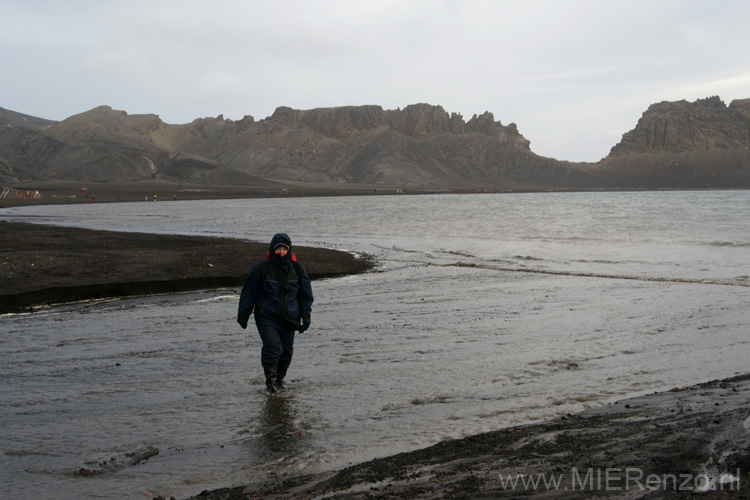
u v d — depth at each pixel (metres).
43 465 4.50
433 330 9.76
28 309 12.98
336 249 27.55
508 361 7.62
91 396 6.29
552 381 6.65
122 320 11.08
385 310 11.91
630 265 20.67
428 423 5.32
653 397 5.89
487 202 136.62
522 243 30.44
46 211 78.75
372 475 4.13
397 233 38.59
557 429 4.99
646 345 8.46
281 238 6.48
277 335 6.40
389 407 5.81
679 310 11.43
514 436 4.85
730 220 53.66
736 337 8.90
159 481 4.20
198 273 16.95
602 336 9.14
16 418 5.61
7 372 7.32
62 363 7.75
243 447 4.83
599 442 4.57
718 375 6.77
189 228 44.16
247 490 3.98
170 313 11.83
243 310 6.43
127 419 5.55
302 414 5.64
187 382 6.80
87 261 19.08
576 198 184.25
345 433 5.11
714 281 16.22
